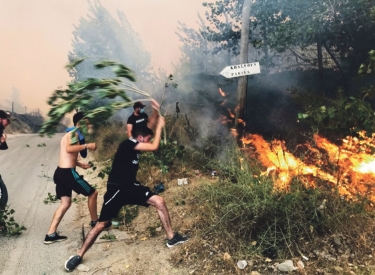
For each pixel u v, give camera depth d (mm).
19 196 6691
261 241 3498
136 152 3844
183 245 3848
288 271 3172
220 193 4238
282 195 3920
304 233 3590
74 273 3652
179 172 6578
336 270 3098
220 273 3309
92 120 3980
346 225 3611
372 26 7633
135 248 4043
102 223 3795
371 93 5398
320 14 6988
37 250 4254
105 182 7332
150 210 5180
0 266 3912
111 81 3734
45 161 10672
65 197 4504
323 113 5105
